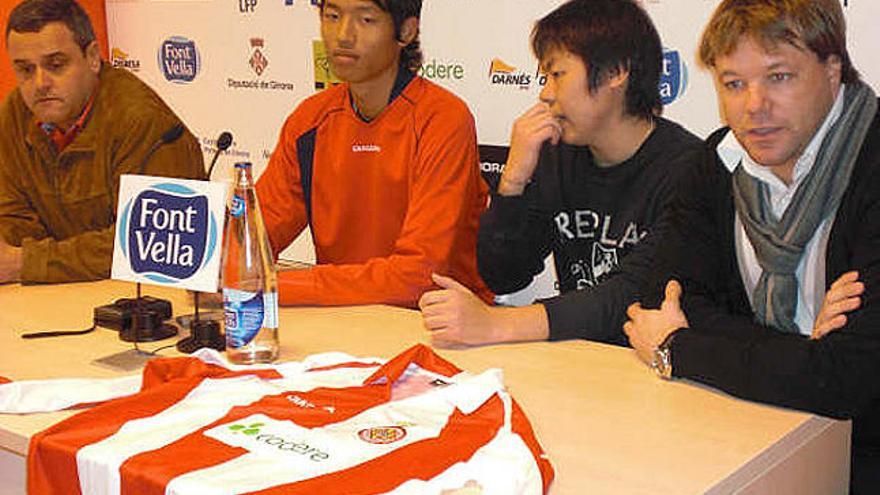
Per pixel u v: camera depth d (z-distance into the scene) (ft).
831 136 4.80
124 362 4.82
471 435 3.58
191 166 7.31
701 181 5.35
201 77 11.48
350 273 6.12
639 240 6.08
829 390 4.11
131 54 12.09
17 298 6.21
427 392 4.08
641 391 4.38
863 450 4.96
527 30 8.72
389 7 6.64
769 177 4.99
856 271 4.55
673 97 8.06
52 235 7.71
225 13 11.06
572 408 4.16
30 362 4.84
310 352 4.97
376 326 5.51
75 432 3.74
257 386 4.13
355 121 7.14
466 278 7.35
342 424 3.70
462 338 5.07
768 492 3.75
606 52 6.28
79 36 7.19
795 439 3.92
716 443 3.77
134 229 5.02
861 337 4.25
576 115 6.44
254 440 3.57
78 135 7.34
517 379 4.55
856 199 4.75
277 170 7.48
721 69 4.79
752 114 4.70
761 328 4.76
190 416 3.82
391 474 3.27
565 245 6.91
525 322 5.19
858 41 7.16
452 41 9.18
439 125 6.81
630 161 6.48
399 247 6.58
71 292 6.36
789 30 4.54
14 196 7.70
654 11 8.00
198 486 3.24
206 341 5.01
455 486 3.23
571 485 3.38
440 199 6.68
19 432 3.90
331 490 3.17
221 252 4.75
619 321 5.51
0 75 10.69
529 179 6.73
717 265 5.29
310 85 10.50
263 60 10.85
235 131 11.30
